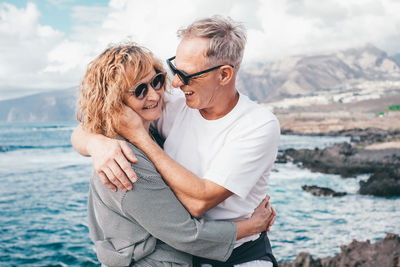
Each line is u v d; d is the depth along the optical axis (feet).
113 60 5.09
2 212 72.02
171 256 5.55
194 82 5.55
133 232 5.28
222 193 5.54
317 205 65.31
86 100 5.26
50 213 71.26
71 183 100.42
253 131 5.67
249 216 6.16
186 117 6.39
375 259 35.68
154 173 5.17
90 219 5.92
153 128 6.95
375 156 116.57
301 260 38.14
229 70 5.63
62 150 182.19
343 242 47.52
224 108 5.93
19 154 165.78
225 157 5.65
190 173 5.39
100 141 5.17
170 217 5.17
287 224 55.42
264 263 6.31
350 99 398.21
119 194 5.01
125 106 5.21
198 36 5.49
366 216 57.93
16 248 52.90
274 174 95.61
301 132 239.71
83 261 48.57
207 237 5.40
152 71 5.45
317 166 103.76
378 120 252.42
